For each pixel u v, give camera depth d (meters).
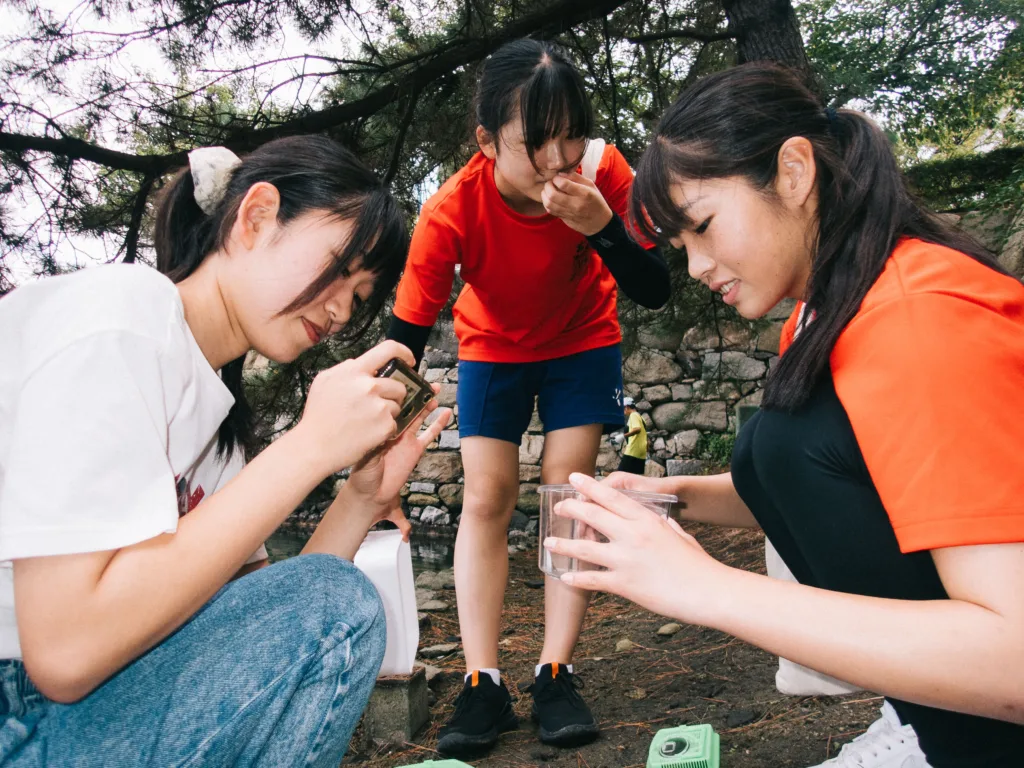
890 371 0.96
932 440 0.90
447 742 1.98
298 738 1.12
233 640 1.08
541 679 2.09
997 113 8.36
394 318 2.20
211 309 1.24
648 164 1.21
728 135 1.12
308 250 1.19
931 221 1.15
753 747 1.84
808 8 7.38
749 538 5.29
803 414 1.15
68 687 0.93
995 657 0.86
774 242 1.16
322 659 1.11
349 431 1.12
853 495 1.11
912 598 1.10
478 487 2.22
